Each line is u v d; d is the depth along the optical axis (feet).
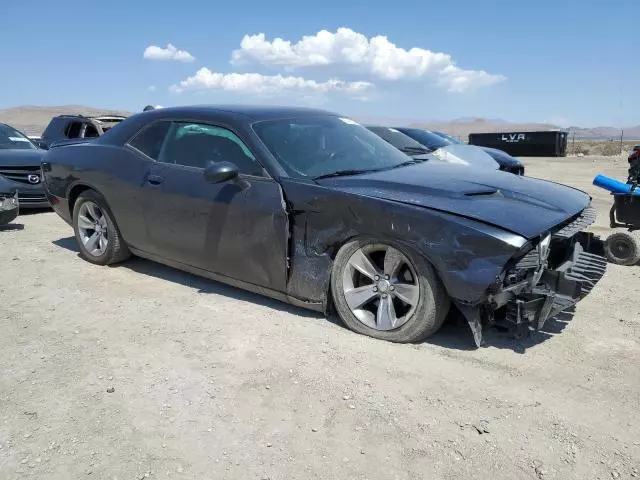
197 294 15.57
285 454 8.59
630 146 185.98
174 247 15.56
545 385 10.55
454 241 10.96
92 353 12.05
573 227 12.11
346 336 12.67
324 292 13.05
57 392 10.46
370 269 12.47
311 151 14.40
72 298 15.43
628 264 19.19
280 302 14.82
